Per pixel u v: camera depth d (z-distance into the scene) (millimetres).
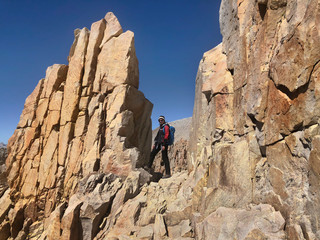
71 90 10117
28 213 9477
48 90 11266
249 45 4918
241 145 4594
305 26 3086
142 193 6887
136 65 9922
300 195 3059
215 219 4016
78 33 11531
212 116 6047
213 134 5738
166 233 5195
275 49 3832
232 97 5633
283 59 3461
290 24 3492
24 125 11523
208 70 6840
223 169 4598
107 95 9453
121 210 6348
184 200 5852
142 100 9867
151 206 6137
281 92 3594
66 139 9531
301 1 3268
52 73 11398
